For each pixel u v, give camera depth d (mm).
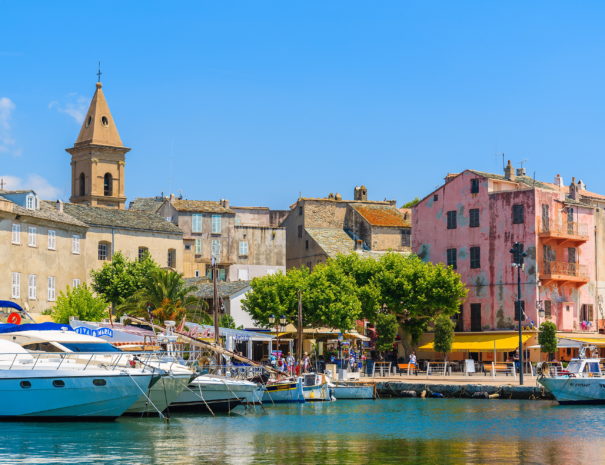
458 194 101938
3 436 46344
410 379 81875
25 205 85625
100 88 147875
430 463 40812
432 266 96562
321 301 88875
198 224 118562
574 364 68500
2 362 50938
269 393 67812
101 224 98438
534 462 41219
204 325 80562
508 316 96625
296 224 123312
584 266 100188
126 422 52094
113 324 65000
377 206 126812
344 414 60406
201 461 40375
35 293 85125
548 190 97812
